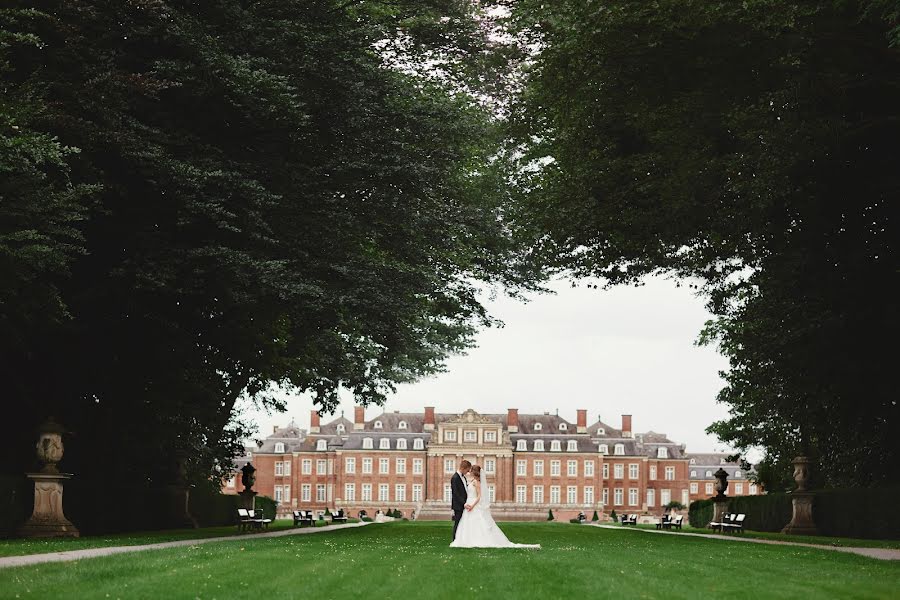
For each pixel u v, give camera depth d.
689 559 16.77
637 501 125.88
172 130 24.41
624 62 24.41
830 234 27.41
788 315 28.44
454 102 28.95
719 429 51.25
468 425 120.31
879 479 35.44
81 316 25.67
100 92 22.52
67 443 29.80
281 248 25.25
